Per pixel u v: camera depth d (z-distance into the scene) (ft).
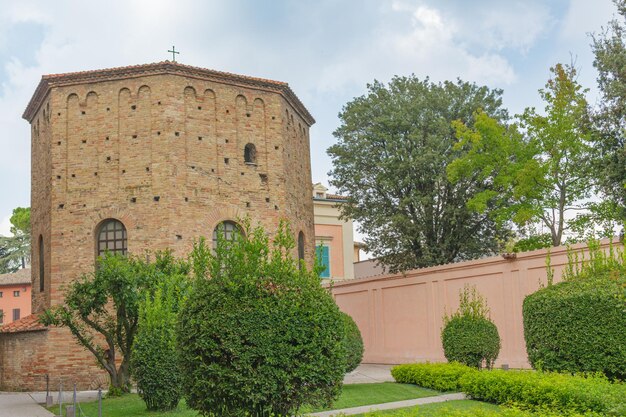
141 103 94.22
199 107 95.81
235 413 38.14
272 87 102.06
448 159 115.75
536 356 53.36
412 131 120.57
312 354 39.22
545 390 48.06
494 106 124.67
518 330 88.33
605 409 42.68
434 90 123.65
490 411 40.55
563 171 106.63
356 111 125.70
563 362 51.34
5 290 224.33
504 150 107.96
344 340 41.98
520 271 88.84
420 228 118.32
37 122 104.68
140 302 65.98
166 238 90.33
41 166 101.14
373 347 118.21
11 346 90.07
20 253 263.90
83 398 76.18
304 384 39.04
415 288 109.70
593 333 49.57
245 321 38.52
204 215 93.45
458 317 73.82
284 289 40.19
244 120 99.40
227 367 38.27
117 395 73.77
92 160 94.02
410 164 116.47
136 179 92.43
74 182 93.81
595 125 101.35
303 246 110.11
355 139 124.98
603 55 98.89
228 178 96.22
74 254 92.02
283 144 102.42
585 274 54.95
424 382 70.13
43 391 87.97
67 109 95.76
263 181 99.30
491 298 93.76
